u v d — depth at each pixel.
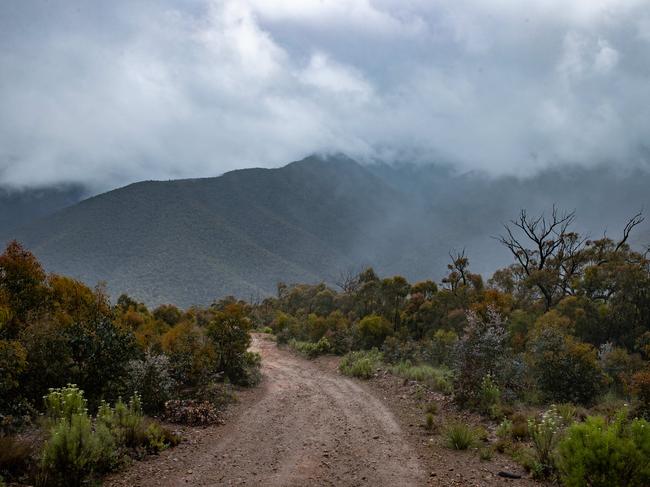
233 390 16.58
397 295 37.06
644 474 5.89
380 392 16.14
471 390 12.80
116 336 12.61
